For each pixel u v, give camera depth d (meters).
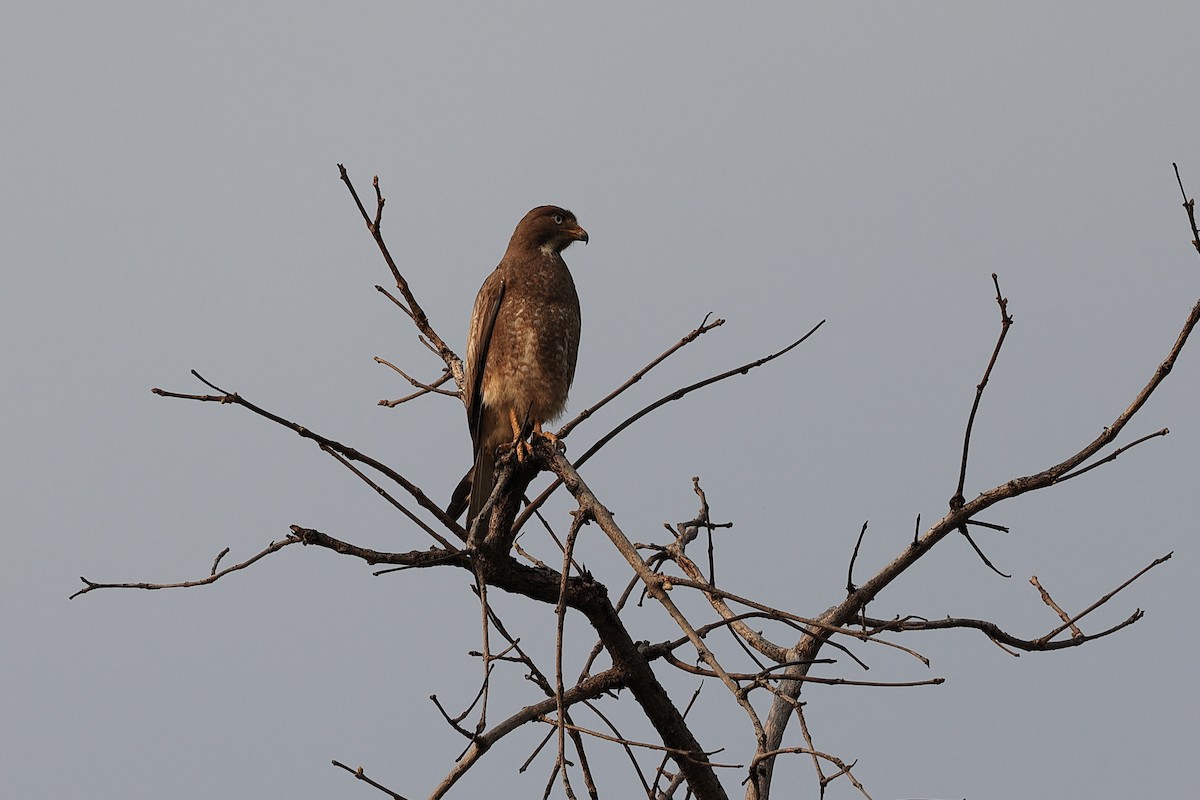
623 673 10.02
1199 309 9.56
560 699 7.85
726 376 10.27
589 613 9.90
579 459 10.27
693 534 11.30
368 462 9.15
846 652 7.80
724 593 8.39
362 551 8.88
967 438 10.01
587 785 8.30
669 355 10.33
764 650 10.77
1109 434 10.01
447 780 9.01
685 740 10.23
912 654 7.48
